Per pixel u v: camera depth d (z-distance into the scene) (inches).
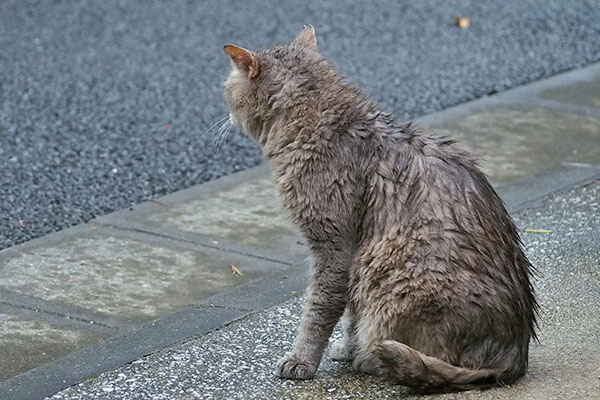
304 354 322.0
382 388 314.3
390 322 303.0
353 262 313.3
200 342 352.2
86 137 588.7
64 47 745.6
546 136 577.0
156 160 555.2
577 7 878.4
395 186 308.2
